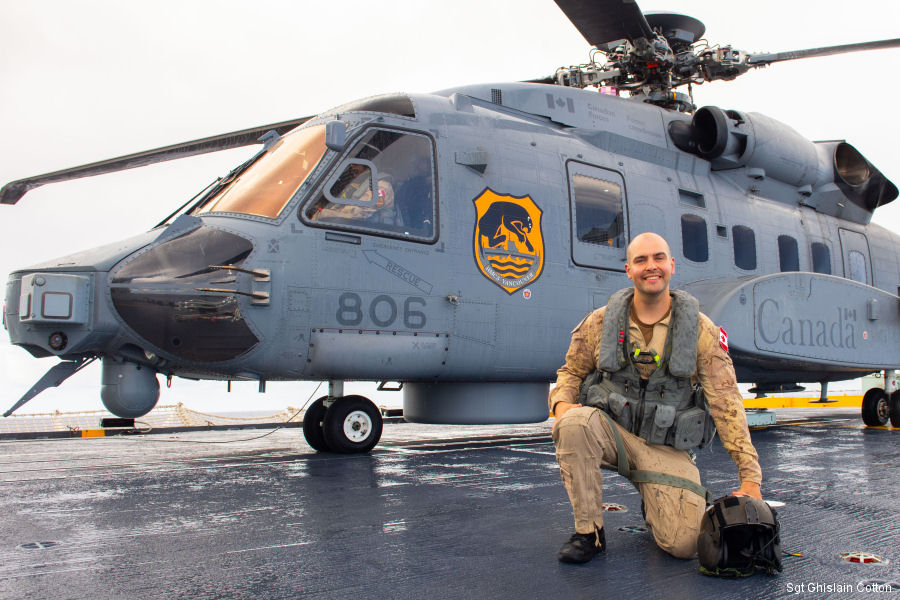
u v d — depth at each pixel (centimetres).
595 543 263
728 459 545
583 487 264
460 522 323
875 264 999
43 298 493
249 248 529
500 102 708
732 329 678
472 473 475
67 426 959
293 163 580
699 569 249
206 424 1066
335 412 595
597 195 698
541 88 731
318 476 460
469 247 610
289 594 222
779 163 855
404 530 308
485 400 656
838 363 766
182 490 404
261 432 934
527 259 639
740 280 722
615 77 828
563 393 291
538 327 641
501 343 621
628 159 746
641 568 252
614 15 722
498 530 308
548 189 664
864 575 243
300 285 535
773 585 232
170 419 1080
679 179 778
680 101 862
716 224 790
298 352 536
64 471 485
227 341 521
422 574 244
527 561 260
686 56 809
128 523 318
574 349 295
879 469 489
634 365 273
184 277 517
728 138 802
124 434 916
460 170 620
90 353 534
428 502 370
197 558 262
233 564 254
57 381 532
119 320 509
